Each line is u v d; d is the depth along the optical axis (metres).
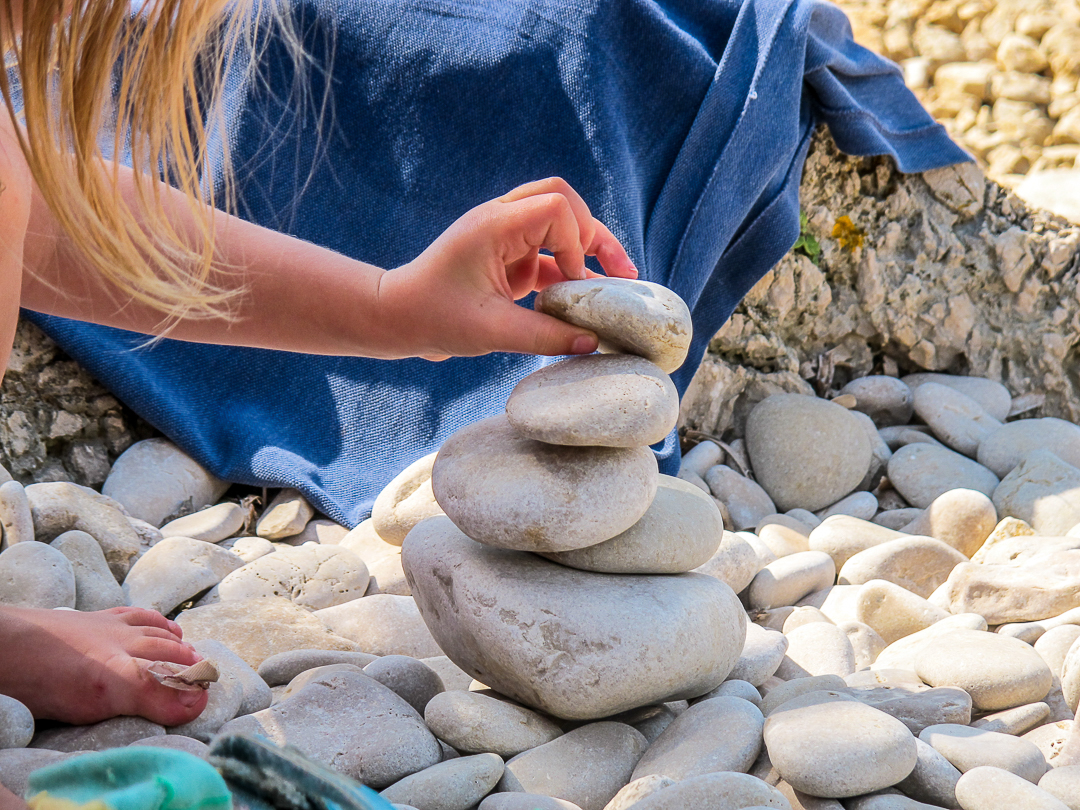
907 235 2.48
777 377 2.38
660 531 1.20
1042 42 3.91
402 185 2.04
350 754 1.04
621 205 1.92
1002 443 2.12
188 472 1.96
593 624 1.10
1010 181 3.42
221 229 1.18
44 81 0.73
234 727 1.09
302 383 2.08
